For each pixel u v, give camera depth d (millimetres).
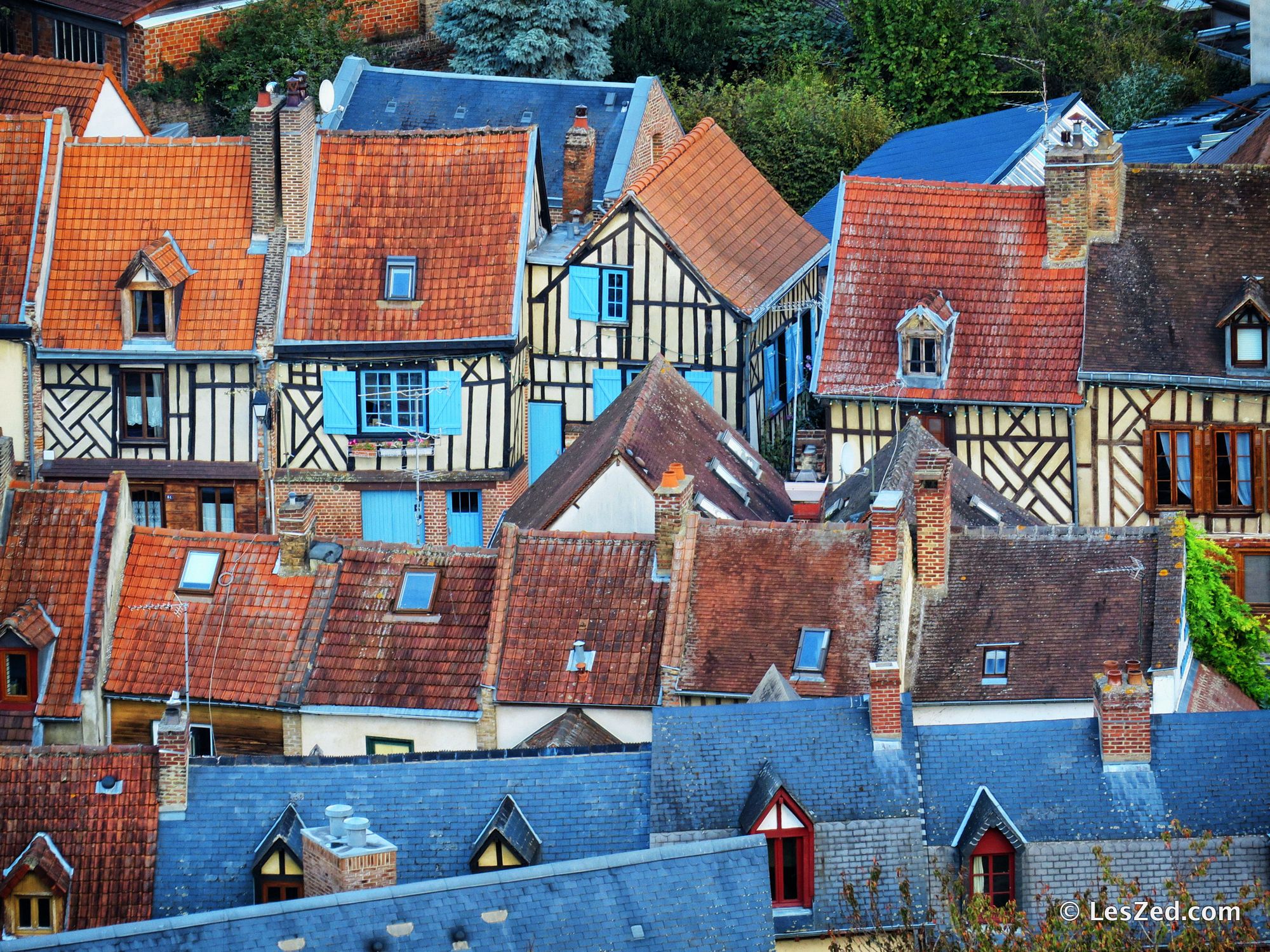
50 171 132000
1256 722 90375
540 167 134500
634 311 134250
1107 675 89750
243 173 132250
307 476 130250
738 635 102750
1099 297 127500
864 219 130625
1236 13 180750
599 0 168125
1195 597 113312
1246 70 174250
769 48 180625
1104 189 127812
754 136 168125
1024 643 102938
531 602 107000
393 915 76375
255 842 89750
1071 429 126188
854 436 128500
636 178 151750
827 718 90375
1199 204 129750
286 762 92062
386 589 109688
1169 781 89062
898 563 102688
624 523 112750
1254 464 125438
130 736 109625
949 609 104500
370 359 129250
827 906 86938
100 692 108625
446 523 130625
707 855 80188
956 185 131375
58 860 89062
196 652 109250
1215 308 126562
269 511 130250
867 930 86312
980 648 103000
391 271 130000
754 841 80812
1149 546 105062
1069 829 87938
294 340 128750
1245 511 125500
